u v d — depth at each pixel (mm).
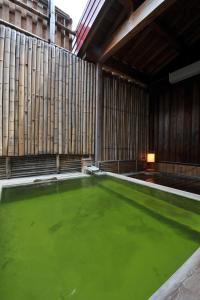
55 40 3693
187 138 4402
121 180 3117
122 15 3014
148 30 3633
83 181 3188
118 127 4465
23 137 3016
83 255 1207
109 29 3406
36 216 1821
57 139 3404
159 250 1254
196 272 860
